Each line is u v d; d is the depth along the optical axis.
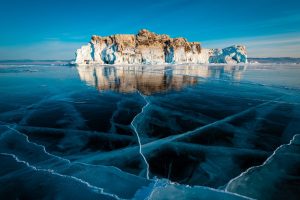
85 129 9.39
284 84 22.02
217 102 14.34
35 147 7.57
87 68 47.06
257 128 9.46
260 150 7.34
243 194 5.02
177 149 7.37
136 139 8.28
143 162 6.50
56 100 15.18
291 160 6.60
